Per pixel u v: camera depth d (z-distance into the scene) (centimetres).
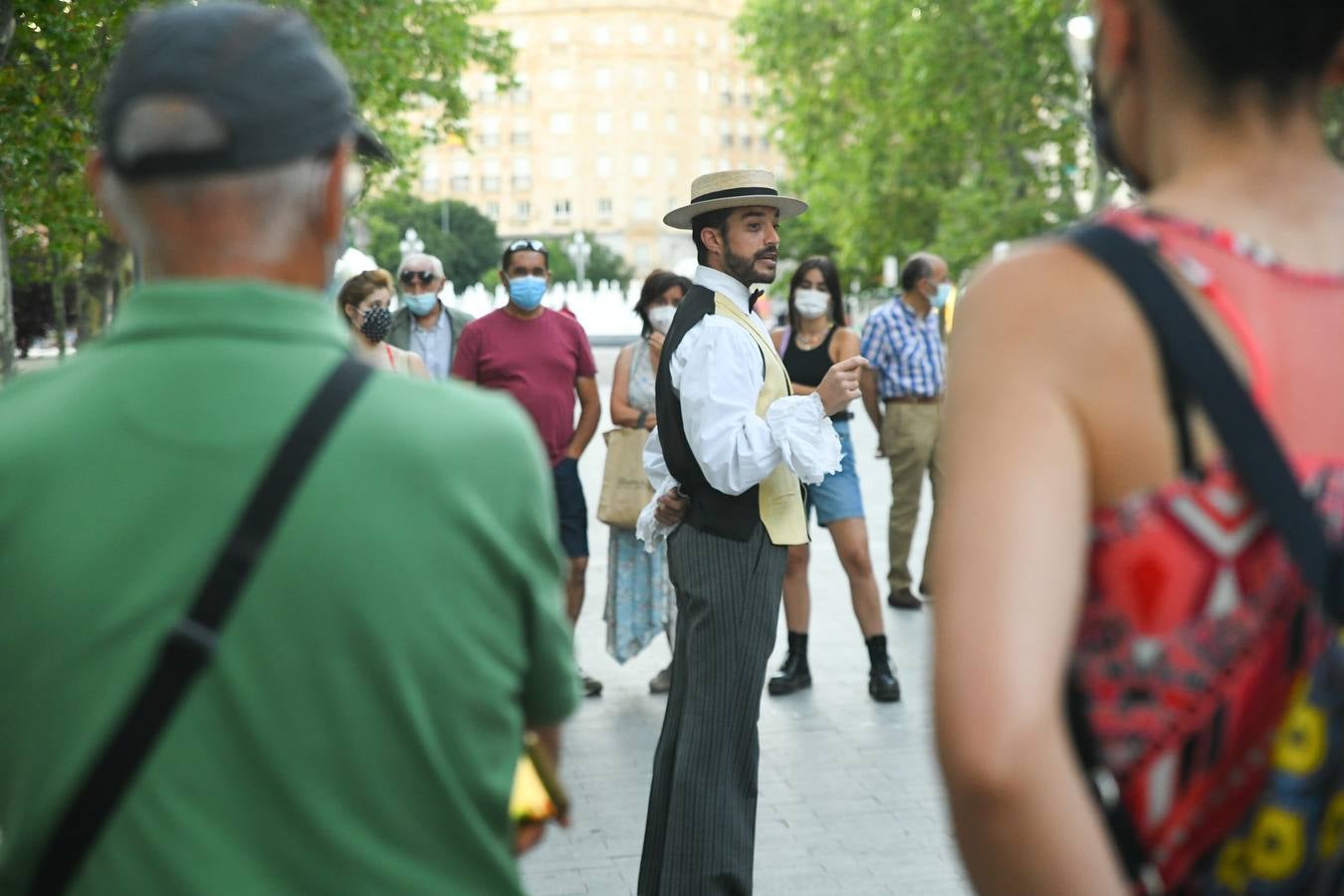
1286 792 146
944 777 136
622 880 592
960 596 138
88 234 1975
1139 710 147
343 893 173
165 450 176
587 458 2372
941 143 4734
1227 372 143
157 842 170
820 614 1125
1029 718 133
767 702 870
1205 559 144
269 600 172
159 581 173
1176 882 150
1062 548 140
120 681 171
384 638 174
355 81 2803
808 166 5400
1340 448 146
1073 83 4138
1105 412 144
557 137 16062
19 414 181
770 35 5212
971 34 4300
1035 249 152
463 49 3391
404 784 176
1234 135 154
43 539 174
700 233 523
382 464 178
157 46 184
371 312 795
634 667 973
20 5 1427
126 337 183
